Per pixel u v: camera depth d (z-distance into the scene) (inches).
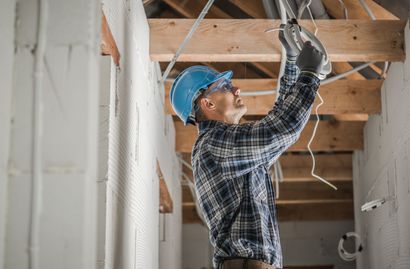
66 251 80.7
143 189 141.6
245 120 242.8
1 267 79.9
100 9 92.7
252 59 157.8
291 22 115.7
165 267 212.5
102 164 100.9
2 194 80.6
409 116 150.3
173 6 195.8
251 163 99.4
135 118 132.4
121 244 112.2
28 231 81.0
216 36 156.6
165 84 197.3
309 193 283.9
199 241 298.0
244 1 180.7
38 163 82.4
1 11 82.9
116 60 111.2
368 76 196.7
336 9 171.0
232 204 101.3
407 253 153.3
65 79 84.5
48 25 86.0
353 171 246.4
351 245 299.1
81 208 81.6
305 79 100.7
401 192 159.6
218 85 115.6
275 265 101.0
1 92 81.1
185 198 283.4
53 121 83.4
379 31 156.7
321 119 231.1
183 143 230.2
